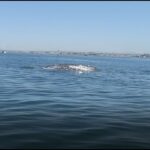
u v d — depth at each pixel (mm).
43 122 13898
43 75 47531
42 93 25000
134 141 11086
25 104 18984
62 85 32781
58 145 10406
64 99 21812
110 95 25219
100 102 20953
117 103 20734
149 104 20609
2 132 11930
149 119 15250
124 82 39969
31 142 10664
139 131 12641
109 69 75250
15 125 13180
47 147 10156
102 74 55812
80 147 10242
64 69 62281
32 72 53719
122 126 13500
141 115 16359
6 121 13938
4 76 42938
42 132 12062
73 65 62906
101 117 15484
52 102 20141
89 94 25438
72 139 11164
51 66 64812
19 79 38781
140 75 56906
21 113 15945
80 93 25922
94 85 34156
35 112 16328
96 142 10844
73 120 14516
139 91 29312
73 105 19188
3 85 30891
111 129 12859
